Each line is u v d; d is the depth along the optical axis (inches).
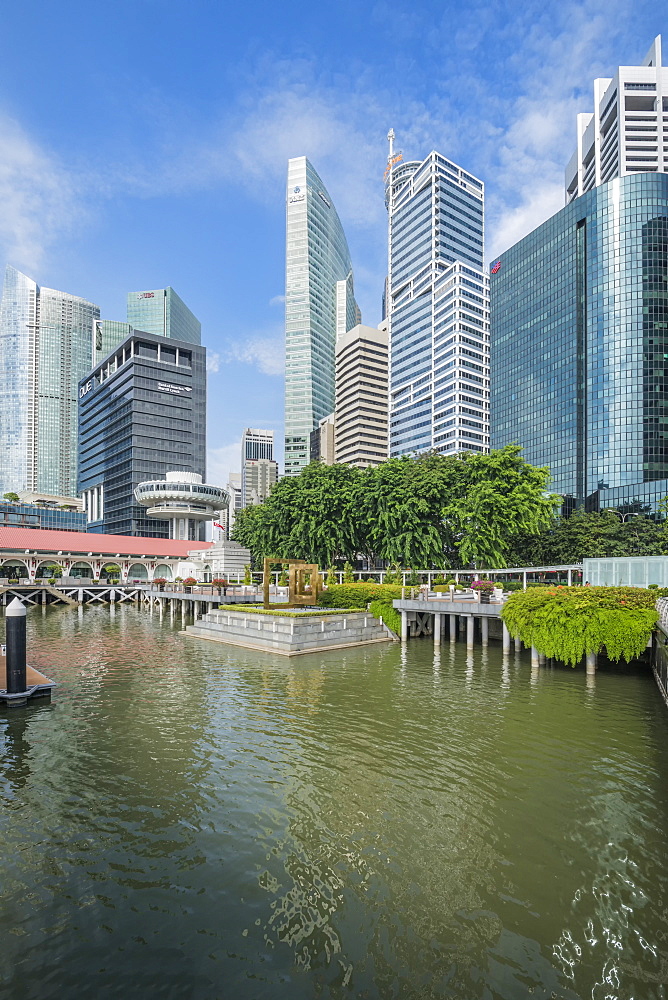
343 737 735.7
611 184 4781.0
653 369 4525.1
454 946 342.0
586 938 348.8
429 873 420.5
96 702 933.2
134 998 302.4
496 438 5930.1
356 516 2375.7
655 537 2960.1
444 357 6210.6
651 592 1075.9
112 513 6205.7
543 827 489.4
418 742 714.2
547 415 5246.1
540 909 377.4
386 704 906.1
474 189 7234.3
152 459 5876.0
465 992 305.3
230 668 1237.7
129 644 1627.7
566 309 5088.6
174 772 616.7
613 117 5753.0
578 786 574.2
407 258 7204.7
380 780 590.9
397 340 7140.8
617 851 450.9
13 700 901.2
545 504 2059.5
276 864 432.8
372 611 1691.7
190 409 6205.7
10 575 3698.3
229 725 793.6
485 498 1984.5
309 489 2578.7
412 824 495.2
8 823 498.9
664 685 933.8
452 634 1520.7
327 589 1855.3
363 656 1384.1
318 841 466.9
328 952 337.1
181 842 466.3
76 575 4079.7
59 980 315.9
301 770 620.7
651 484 4249.5
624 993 304.7
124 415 6043.3
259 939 349.7
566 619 1108.5
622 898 389.7
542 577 3093.0
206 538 6540.4
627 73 5506.9
